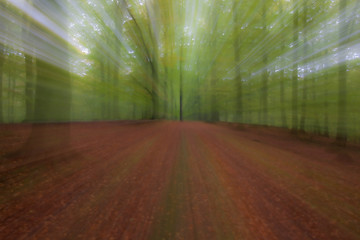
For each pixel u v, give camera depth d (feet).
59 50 16.25
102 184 11.34
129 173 13.55
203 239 6.70
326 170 15.92
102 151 19.06
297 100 48.57
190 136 35.14
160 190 10.98
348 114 34.55
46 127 15.70
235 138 35.01
